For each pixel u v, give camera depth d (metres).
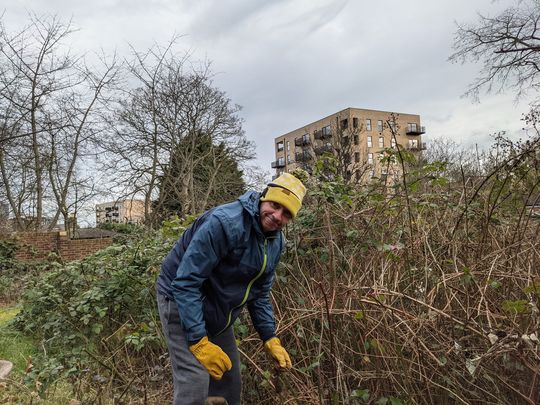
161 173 21.23
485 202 3.42
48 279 5.48
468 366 2.11
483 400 2.39
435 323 2.55
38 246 13.82
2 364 3.66
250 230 2.31
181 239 2.47
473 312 2.58
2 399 3.45
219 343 2.62
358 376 2.70
